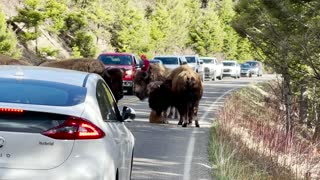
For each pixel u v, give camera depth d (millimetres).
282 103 31375
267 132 20375
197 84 22688
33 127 7004
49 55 52969
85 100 7590
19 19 49375
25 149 6953
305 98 28141
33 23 49719
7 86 7547
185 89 22594
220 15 130875
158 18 100312
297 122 28141
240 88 53125
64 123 7098
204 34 120000
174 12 108688
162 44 98812
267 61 24844
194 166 14266
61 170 6984
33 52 52719
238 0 27812
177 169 13828
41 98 7344
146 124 23344
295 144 20547
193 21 120938
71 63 22984
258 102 40125
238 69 85250
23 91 7449
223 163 13930
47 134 7004
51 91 7570
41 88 7613
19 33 52406
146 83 29172
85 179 7043
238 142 17828
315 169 17938
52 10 50594
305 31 21344
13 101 7180
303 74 22953
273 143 18812
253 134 20422
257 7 24266
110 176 7508
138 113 27438
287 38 21219
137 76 29359
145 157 15469
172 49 107750
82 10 62500
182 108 23078
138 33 79312
